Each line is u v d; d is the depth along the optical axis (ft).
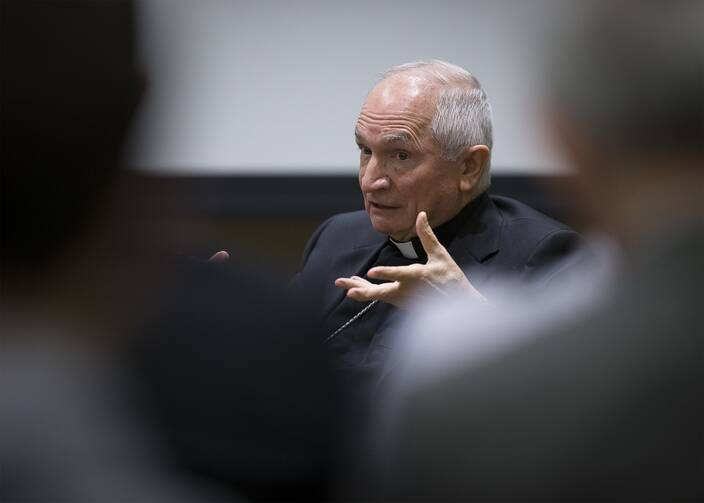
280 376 7.76
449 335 6.58
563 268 15.72
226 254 10.00
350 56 29.91
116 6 5.94
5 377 5.95
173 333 7.24
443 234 16.70
